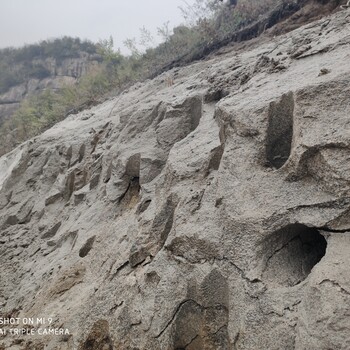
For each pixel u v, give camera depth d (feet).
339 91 8.77
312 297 7.01
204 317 9.07
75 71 217.36
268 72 13.01
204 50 36.58
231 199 9.56
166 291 9.80
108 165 19.80
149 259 11.84
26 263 21.16
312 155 8.50
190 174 12.11
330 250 7.54
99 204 18.65
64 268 16.10
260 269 8.44
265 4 35.04
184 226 10.45
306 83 9.77
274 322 7.59
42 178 29.37
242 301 8.33
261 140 9.99
